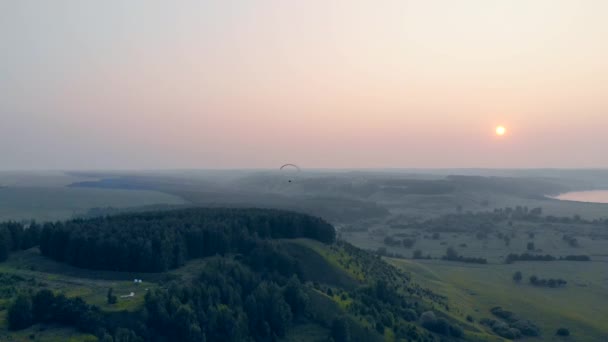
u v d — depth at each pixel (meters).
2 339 71.00
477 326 120.50
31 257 119.75
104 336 70.94
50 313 78.25
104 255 108.62
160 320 79.50
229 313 84.69
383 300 115.44
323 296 103.44
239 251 121.56
